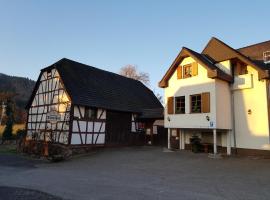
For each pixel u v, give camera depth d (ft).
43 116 69.41
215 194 25.52
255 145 51.78
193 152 58.34
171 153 57.36
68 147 58.34
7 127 98.37
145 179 33.24
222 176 34.30
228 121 55.16
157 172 38.24
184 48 58.85
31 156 60.80
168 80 63.26
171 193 25.96
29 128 73.41
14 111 146.92
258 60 62.59
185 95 58.85
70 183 31.19
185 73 60.23
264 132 50.70
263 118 51.13
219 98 53.98
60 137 61.77
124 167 43.27
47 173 38.86
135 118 77.15
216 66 59.06
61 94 64.90
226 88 56.24
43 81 71.72
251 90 53.72
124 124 73.72
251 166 40.98
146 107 82.28
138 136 76.89
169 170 39.65
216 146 55.11
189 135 63.87
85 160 52.70
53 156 53.78
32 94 73.77
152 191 26.86
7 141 95.81
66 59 73.15
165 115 62.69
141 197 24.62
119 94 77.97
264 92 51.44
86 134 63.36
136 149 66.85
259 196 24.70
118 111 72.13
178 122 59.31
